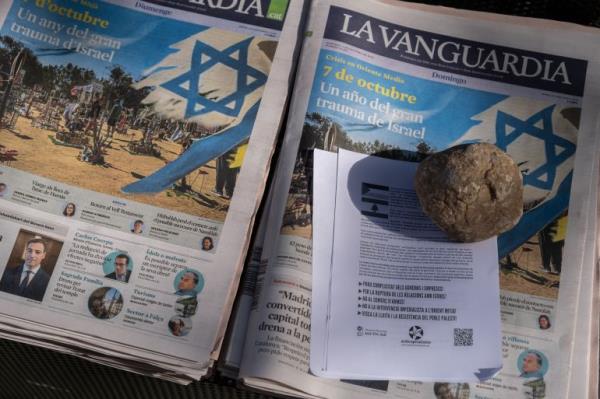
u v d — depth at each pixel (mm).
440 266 582
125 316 545
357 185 604
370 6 669
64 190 585
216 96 627
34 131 603
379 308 562
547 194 609
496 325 562
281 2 664
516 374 549
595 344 563
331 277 564
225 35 652
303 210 584
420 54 660
